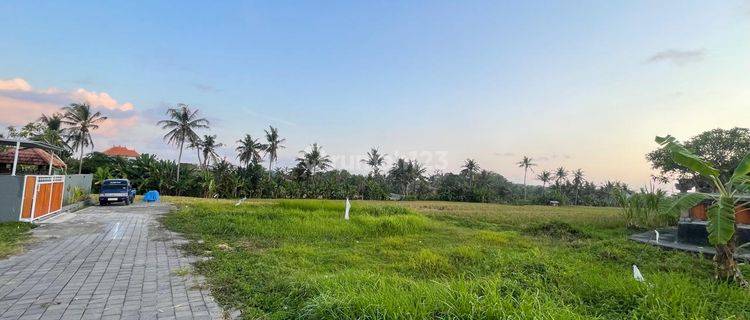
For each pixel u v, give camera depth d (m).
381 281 5.41
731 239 6.92
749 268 7.80
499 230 16.91
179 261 7.80
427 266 8.09
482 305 4.12
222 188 48.91
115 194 23.58
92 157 48.69
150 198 27.31
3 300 5.23
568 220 21.11
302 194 55.28
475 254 9.20
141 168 45.31
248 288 5.75
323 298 4.52
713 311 4.94
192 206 21.95
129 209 20.47
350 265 8.18
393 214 18.50
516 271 7.05
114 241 10.20
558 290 5.91
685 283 5.86
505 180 96.56
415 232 14.21
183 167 50.22
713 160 22.89
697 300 5.12
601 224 19.05
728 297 5.54
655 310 4.61
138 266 7.32
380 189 63.62
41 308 4.93
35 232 11.56
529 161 85.38
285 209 17.95
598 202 71.94
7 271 6.83
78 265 7.36
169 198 35.28
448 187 68.06
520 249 11.09
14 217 12.99
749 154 7.23
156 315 4.75
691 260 8.93
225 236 11.62
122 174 43.56
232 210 17.05
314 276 6.19
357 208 19.20
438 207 35.97
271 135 56.69
